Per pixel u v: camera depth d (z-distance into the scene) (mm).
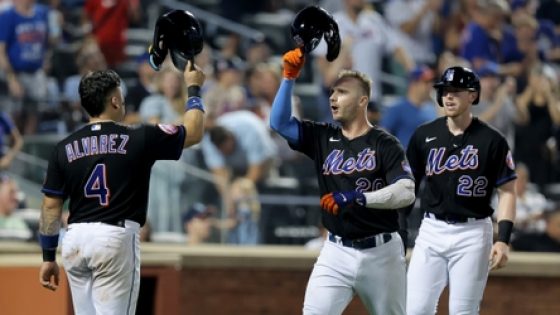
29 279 32188
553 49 66562
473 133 29906
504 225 29734
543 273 37969
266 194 51281
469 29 62344
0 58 55156
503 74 61906
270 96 57562
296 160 53875
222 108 55500
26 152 51125
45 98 53750
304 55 27391
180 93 53562
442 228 30062
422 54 64250
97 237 26078
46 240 27078
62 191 26750
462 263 29891
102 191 26219
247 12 68125
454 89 29562
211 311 37031
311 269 37719
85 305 26734
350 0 60625
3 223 47281
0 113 50656
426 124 30562
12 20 55281
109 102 26766
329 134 27781
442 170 29969
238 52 64562
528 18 63000
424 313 30203
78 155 26344
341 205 25625
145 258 32719
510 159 29875
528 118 58125
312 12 27328
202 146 50625
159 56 27391
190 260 36844
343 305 27609
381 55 61312
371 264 27188
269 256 37406
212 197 48688
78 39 59656
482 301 37781
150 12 64938
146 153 26406
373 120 51219
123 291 26375
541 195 55344
